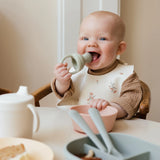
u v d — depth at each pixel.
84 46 1.15
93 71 1.24
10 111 0.70
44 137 0.79
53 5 1.96
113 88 1.19
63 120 0.95
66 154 0.56
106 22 1.14
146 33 2.24
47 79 2.02
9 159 0.60
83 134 0.82
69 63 1.98
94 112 0.70
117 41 1.18
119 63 1.27
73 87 1.20
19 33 1.93
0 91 1.23
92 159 0.58
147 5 2.21
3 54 1.93
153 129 0.90
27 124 0.73
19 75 1.97
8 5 1.89
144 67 2.28
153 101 2.33
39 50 1.98
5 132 0.71
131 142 0.66
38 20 1.95
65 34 1.96
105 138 0.64
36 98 1.21
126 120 1.00
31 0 1.92
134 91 1.09
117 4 2.03
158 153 0.60
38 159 0.61
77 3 1.95
